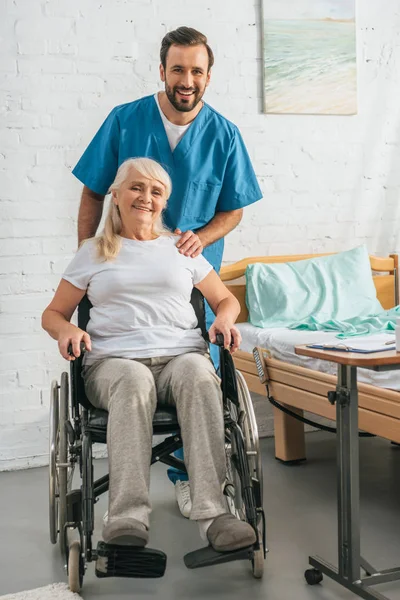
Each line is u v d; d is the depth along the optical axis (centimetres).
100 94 319
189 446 191
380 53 361
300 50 346
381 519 245
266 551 202
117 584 203
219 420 193
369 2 357
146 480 185
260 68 343
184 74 245
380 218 368
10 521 254
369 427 238
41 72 311
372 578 189
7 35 306
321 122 355
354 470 186
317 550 221
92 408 210
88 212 269
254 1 338
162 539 234
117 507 180
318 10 347
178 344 218
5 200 310
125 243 224
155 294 220
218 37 335
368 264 347
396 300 362
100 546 176
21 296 314
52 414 215
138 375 195
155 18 324
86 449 187
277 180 351
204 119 263
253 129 344
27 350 316
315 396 264
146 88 325
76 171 267
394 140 367
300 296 330
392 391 227
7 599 190
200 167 262
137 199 222
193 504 184
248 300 334
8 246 312
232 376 208
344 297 332
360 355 172
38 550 228
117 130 262
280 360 292
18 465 317
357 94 359
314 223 358
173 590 198
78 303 225
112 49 319
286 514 253
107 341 217
